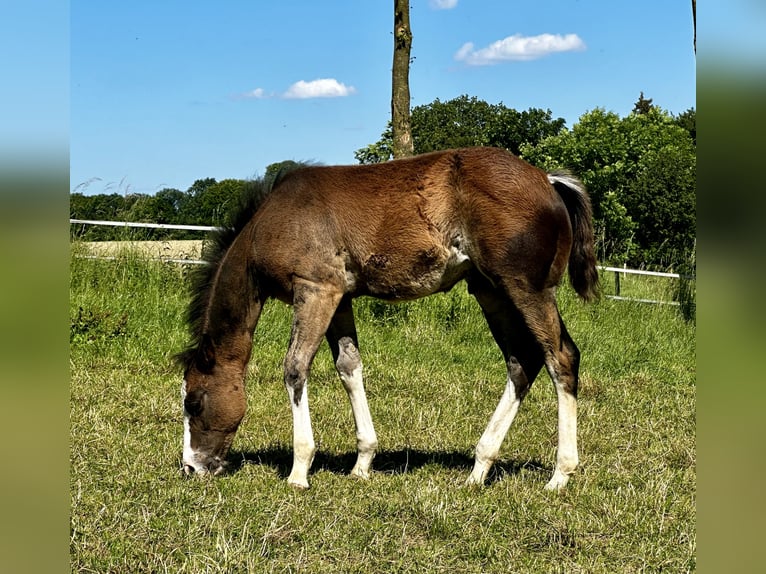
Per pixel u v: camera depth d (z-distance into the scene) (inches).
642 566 150.3
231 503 180.2
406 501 182.4
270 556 153.9
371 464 214.1
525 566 150.4
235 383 209.0
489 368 355.9
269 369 328.2
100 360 333.1
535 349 203.9
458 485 197.8
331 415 267.9
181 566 145.3
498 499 185.2
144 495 183.0
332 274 200.7
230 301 208.2
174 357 213.5
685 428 261.9
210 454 206.4
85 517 165.5
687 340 432.5
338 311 211.9
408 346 380.2
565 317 436.1
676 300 506.9
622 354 394.0
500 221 188.1
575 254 200.8
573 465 194.2
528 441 243.3
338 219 199.2
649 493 187.8
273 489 191.3
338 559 152.6
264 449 233.5
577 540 161.8
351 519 172.6
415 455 229.3
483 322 409.4
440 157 197.0
